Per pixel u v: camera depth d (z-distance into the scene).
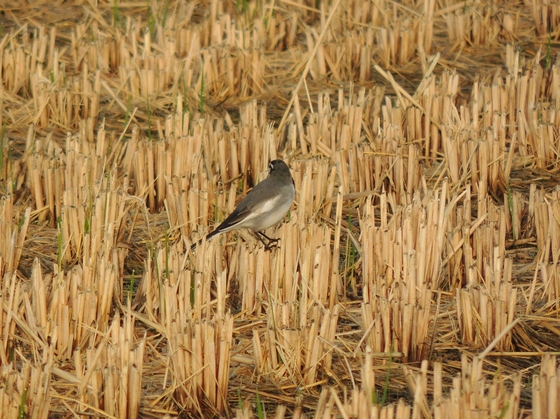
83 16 23.69
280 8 23.06
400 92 17.08
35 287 10.13
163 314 10.41
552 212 11.95
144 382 9.55
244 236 12.88
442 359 10.10
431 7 22.16
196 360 9.02
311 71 20.05
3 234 11.97
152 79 18.78
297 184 13.80
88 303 10.24
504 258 11.81
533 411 8.13
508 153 14.55
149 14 23.28
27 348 10.20
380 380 9.61
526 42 21.91
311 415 8.98
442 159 15.99
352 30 21.81
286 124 17.20
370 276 11.27
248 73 19.28
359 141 16.17
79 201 13.24
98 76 18.05
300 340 9.53
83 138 15.55
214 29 20.66
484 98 17.17
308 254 11.09
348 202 14.34
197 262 10.98
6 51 18.88
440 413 7.87
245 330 10.68
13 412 8.36
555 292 11.14
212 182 13.88
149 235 13.05
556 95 17.28
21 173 14.85
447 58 21.23
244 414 8.04
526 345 10.28
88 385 8.84
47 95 17.48
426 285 10.10
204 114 18.08
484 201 12.51
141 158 14.28
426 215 11.98
